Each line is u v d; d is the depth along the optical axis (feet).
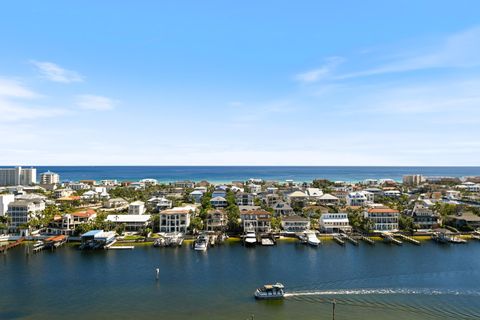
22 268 391.65
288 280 344.49
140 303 291.58
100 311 276.82
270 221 569.23
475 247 489.26
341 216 589.73
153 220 586.86
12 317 267.39
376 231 567.59
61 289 324.60
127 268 389.19
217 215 584.81
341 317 262.47
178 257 434.71
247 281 342.64
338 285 329.52
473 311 271.90
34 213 592.60
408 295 303.68
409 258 427.33
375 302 289.53
